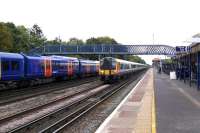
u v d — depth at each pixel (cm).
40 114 1827
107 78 4522
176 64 5978
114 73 4506
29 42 11200
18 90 3120
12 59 3072
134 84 4350
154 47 8012
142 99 2269
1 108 2036
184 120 1402
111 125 1327
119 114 1609
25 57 3403
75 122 1575
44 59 3881
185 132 1163
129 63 6078
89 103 2273
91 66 6438
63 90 3319
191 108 1781
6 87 3062
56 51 8125
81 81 4941
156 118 1452
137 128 1248
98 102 2233
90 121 1622
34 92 2980
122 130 1228
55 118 1706
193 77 4028
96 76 7025
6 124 1538
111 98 2619
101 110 1988
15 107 2086
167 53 7900
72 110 2003
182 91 2912
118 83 4541
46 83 4191
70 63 4941
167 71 8381
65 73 4675
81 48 8075
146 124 1330
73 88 3588
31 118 1698
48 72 4006
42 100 2459
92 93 3034
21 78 3259
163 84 3956
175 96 2445
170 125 1288
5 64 2941
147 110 1731
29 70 3450
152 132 1160
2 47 8569
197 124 1310
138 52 8069
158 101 2114
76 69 5281
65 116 1741
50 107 2091
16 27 11256
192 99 2238
